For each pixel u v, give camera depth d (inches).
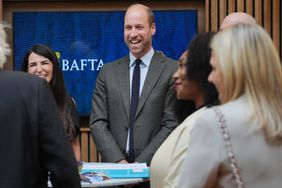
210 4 239.8
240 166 76.2
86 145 244.2
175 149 98.3
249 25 80.7
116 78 168.7
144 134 162.1
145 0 243.4
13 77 95.6
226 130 76.6
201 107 98.5
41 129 94.5
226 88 79.1
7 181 91.7
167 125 159.9
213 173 77.1
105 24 242.7
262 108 76.5
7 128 92.7
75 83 242.4
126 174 132.5
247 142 76.3
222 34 81.1
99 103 168.7
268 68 77.7
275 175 76.6
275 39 239.1
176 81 106.9
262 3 240.2
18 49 243.9
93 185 124.7
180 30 241.8
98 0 243.8
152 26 170.9
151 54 169.2
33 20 243.9
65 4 244.5
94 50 242.4
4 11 248.2
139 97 165.5
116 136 164.9
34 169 94.5
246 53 78.0
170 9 243.6
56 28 243.3
